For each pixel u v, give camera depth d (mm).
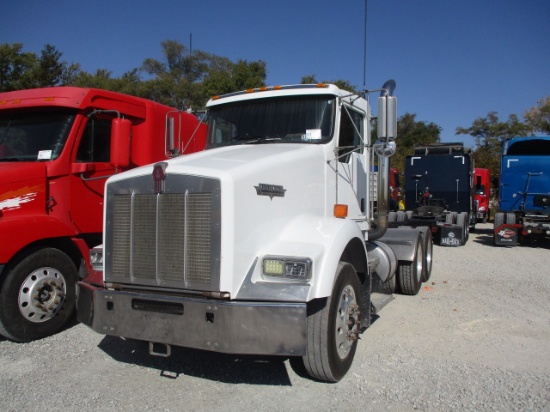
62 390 4043
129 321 3824
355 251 4594
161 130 7156
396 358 4781
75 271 5785
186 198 3662
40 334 5391
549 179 15016
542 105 50188
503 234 14836
